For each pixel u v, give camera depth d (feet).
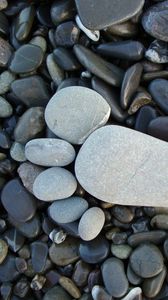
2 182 2.50
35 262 2.43
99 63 2.36
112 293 2.29
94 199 2.38
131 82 2.30
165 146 2.25
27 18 2.51
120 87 2.36
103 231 2.40
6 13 2.56
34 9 2.54
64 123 2.32
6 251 2.47
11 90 2.50
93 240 2.37
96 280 2.35
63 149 2.30
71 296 2.40
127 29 2.39
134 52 2.34
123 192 2.25
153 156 2.24
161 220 2.32
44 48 2.52
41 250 2.43
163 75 2.35
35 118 2.41
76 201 2.35
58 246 2.41
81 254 2.37
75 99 2.32
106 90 2.35
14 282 2.48
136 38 2.44
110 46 2.38
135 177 2.24
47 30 2.54
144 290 2.30
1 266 2.47
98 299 2.31
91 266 2.40
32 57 2.46
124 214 2.35
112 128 2.26
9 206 2.43
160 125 2.28
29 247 2.46
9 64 2.51
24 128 2.41
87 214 2.31
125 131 2.25
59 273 2.43
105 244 2.36
